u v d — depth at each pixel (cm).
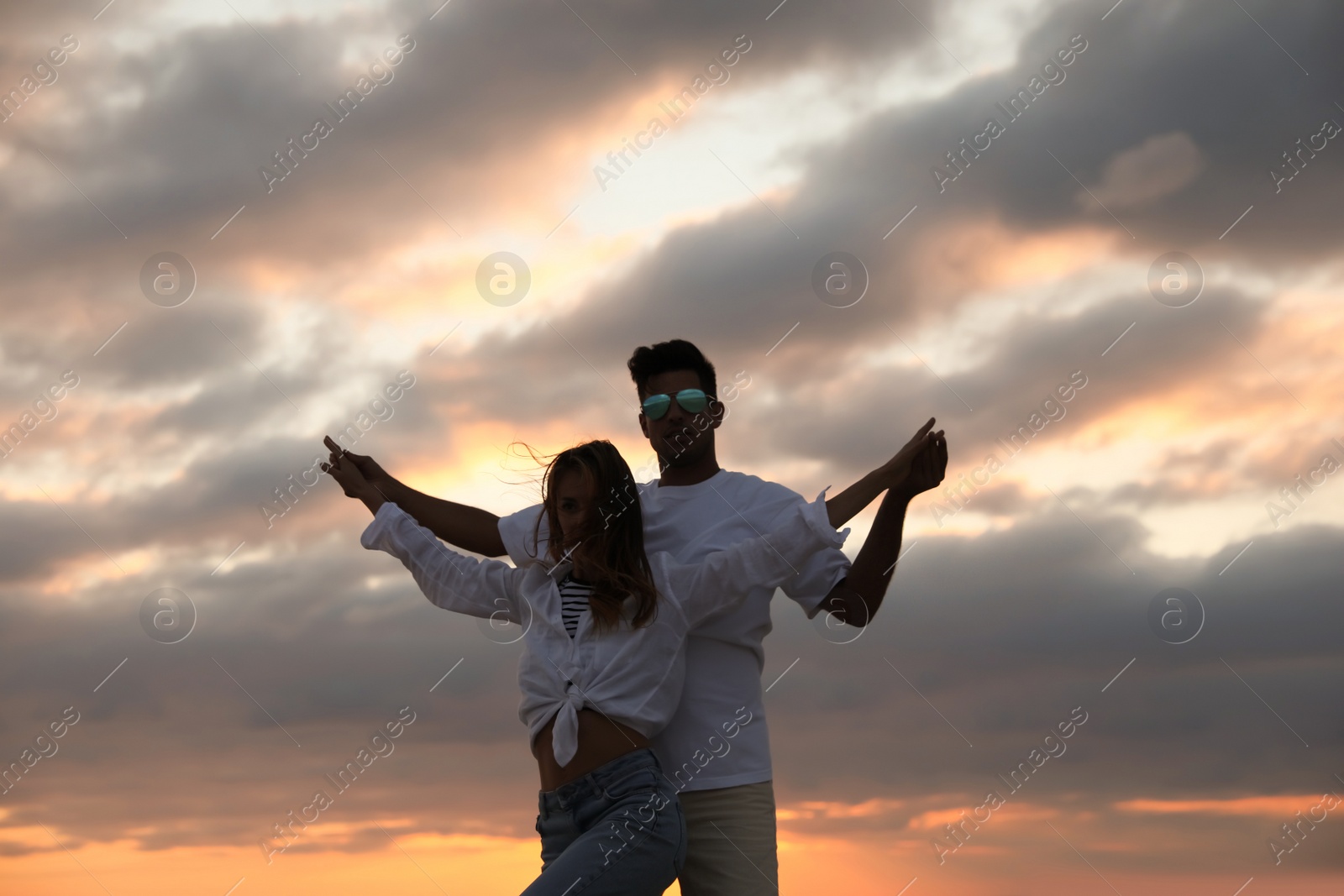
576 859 217
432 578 268
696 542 278
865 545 282
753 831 266
